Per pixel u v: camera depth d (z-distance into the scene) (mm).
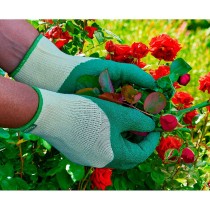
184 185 1202
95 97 1050
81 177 1077
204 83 1217
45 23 1328
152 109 1032
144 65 1226
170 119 1020
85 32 1321
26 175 1178
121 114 1011
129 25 2195
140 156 1028
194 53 2109
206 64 2061
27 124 958
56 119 979
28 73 1084
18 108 936
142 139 1082
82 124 993
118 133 1015
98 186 1089
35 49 1077
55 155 1198
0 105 921
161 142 1124
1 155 1151
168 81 1071
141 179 1155
